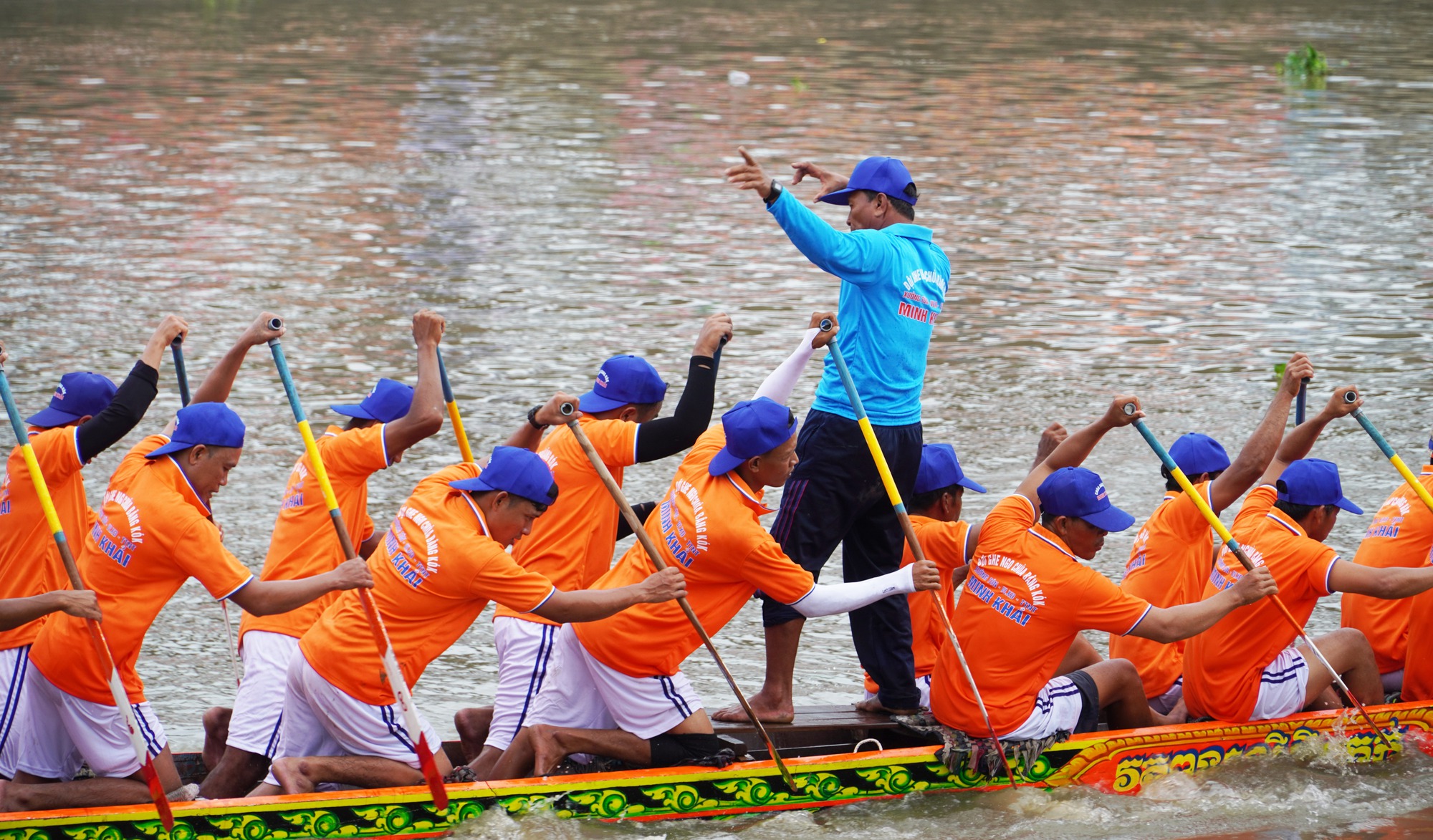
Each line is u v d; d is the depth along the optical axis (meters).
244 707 20.34
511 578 19.03
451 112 90.31
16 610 17.39
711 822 20.17
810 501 21.77
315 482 21.34
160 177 70.75
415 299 50.91
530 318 48.81
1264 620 21.83
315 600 20.42
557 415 20.53
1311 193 70.31
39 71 103.38
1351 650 23.17
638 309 50.34
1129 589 23.33
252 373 42.09
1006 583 20.78
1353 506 22.61
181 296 50.38
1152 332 48.16
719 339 21.30
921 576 20.20
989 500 32.81
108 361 42.53
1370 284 54.44
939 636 23.23
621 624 19.89
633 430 21.14
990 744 20.97
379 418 22.67
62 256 55.69
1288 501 22.36
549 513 21.47
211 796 20.06
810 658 26.64
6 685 19.06
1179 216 65.75
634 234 61.91
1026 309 51.09
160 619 27.16
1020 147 81.19
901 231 21.92
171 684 24.69
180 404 39.28
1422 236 62.19
